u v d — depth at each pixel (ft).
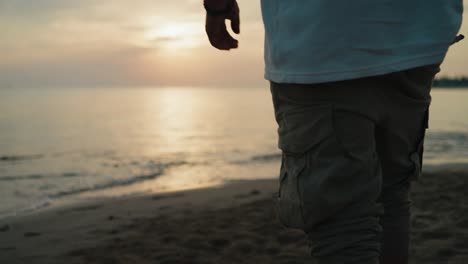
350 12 3.10
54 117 148.36
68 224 16.55
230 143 71.20
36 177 39.83
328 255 3.28
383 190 4.08
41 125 115.03
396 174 3.97
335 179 3.22
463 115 128.98
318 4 3.17
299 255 10.03
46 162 51.24
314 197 3.26
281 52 3.40
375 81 3.28
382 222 4.15
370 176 3.32
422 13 3.19
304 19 3.24
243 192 22.02
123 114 171.32
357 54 3.13
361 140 3.27
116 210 19.12
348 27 3.10
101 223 15.78
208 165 44.75
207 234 12.23
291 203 3.43
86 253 11.44
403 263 4.22
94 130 101.04
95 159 53.11
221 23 4.21
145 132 95.81
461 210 13.05
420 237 10.44
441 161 40.75
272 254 10.23
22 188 33.68
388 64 3.13
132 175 39.09
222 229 12.69
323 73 3.17
